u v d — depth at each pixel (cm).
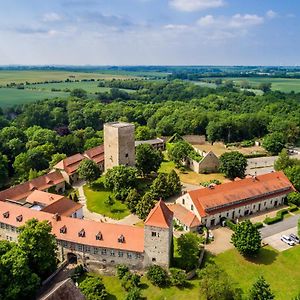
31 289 8075
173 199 13875
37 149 18150
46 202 12156
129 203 12900
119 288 9131
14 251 8319
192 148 19175
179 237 10244
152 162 15438
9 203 11331
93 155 17762
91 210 13188
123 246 9475
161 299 8662
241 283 9325
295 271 9844
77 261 9988
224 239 11225
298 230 11025
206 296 8312
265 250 10688
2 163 16575
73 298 7094
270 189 13512
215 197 12356
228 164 16050
